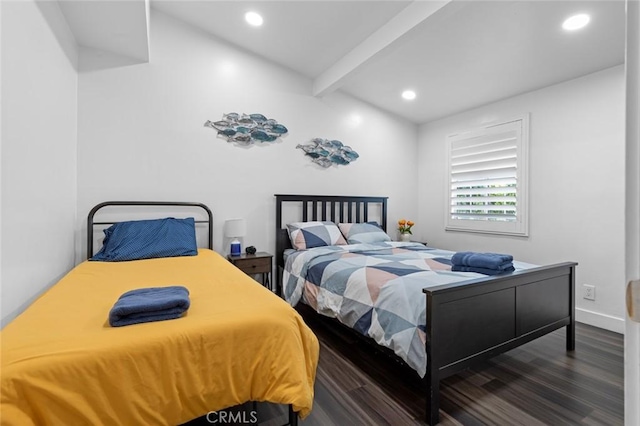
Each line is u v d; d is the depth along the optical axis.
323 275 2.47
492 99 3.54
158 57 2.88
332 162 3.88
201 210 3.09
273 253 3.48
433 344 1.53
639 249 0.39
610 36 2.32
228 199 3.22
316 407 1.64
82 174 2.57
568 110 2.97
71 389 0.90
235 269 2.08
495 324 1.80
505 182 3.48
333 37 2.87
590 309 2.82
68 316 1.21
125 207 2.76
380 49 2.65
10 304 1.40
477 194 3.78
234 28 2.96
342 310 2.14
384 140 4.30
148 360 1.02
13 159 1.42
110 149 2.68
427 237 4.47
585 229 2.86
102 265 2.17
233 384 1.17
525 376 1.97
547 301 2.13
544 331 2.10
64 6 2.10
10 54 1.40
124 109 2.73
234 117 3.24
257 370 1.20
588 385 1.87
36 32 1.69
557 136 3.04
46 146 1.84
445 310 1.58
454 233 4.08
